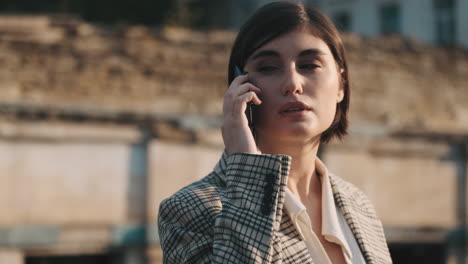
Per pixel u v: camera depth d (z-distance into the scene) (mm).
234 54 1832
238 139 1713
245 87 1735
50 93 7707
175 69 8633
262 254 1572
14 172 7492
